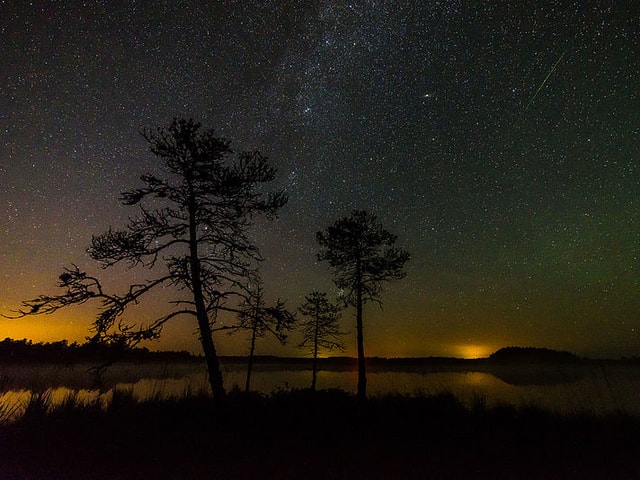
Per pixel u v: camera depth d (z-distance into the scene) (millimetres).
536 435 10969
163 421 11523
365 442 10188
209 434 10438
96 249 12930
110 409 12656
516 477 7570
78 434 9711
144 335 12984
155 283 13602
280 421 12227
